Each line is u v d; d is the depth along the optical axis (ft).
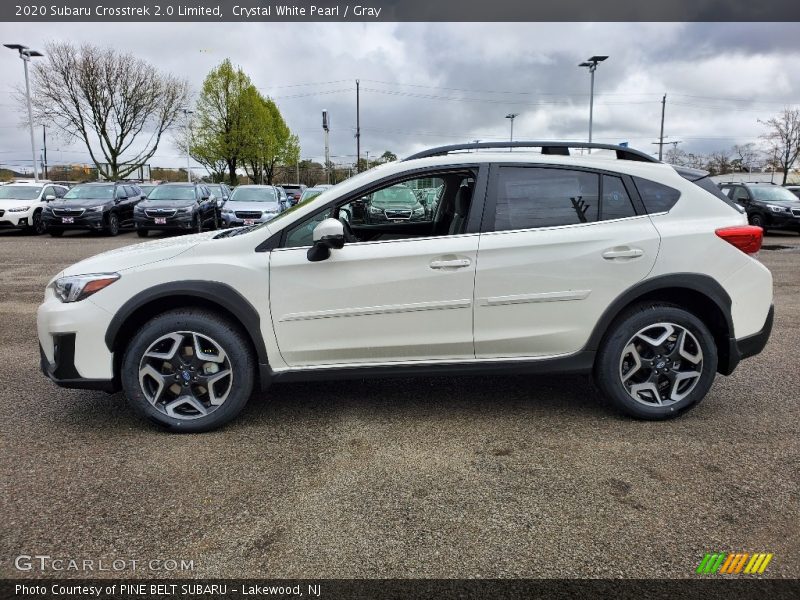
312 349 11.48
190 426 11.39
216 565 7.55
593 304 11.55
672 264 11.53
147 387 11.37
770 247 47.96
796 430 11.62
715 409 12.76
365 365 11.66
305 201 12.09
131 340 11.17
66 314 11.02
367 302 11.33
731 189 64.03
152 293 11.05
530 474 9.87
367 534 8.20
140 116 121.90
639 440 11.18
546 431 11.62
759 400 13.29
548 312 11.56
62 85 113.19
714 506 8.84
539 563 7.56
